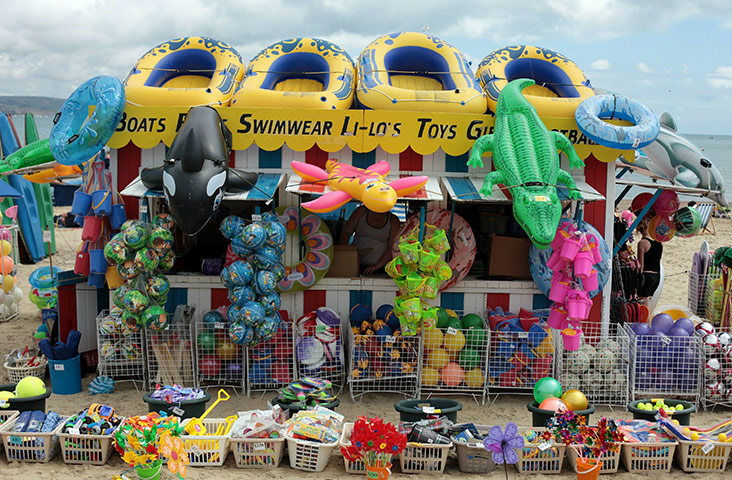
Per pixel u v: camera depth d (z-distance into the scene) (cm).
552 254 856
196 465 699
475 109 953
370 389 914
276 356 912
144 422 645
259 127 927
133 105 925
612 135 902
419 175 956
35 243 1783
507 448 647
